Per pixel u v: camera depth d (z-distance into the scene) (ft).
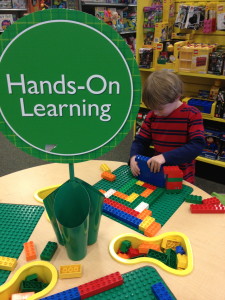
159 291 2.38
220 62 7.04
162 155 4.19
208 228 3.17
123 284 2.51
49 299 2.35
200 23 7.48
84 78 2.19
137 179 4.14
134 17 15.40
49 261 2.76
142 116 8.82
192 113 4.71
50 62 2.12
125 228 3.19
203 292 2.43
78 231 2.50
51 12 1.98
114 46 2.11
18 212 3.43
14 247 2.93
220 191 7.84
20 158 9.77
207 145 8.09
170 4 7.91
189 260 2.74
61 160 2.48
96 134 2.40
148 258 2.77
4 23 13.37
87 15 2.00
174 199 3.71
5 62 2.10
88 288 2.43
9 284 2.53
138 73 2.21
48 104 2.26
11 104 2.24
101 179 4.14
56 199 2.51
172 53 7.60
